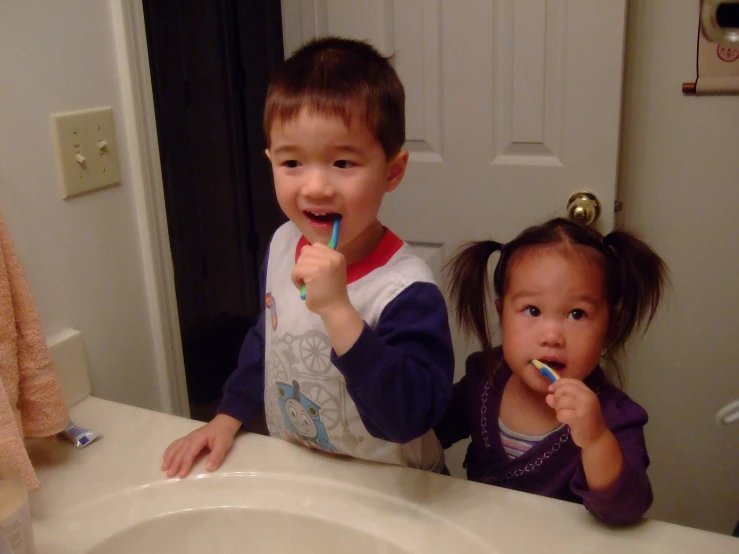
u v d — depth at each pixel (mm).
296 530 706
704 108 1410
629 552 627
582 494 663
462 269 940
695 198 1462
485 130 1450
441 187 1516
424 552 642
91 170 916
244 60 1622
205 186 1601
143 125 980
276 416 839
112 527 695
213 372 1605
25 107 825
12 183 819
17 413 766
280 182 673
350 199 652
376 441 770
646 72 1423
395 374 620
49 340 884
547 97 1390
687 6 1366
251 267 1744
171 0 1456
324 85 640
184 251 1563
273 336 818
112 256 971
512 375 916
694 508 1642
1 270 738
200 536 724
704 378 1548
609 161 1375
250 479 753
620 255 852
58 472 772
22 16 811
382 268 736
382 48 1488
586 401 652
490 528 663
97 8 908
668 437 1610
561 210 1436
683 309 1524
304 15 1545
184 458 777
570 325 800
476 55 1417
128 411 896
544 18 1351
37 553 661
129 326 1014
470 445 974
